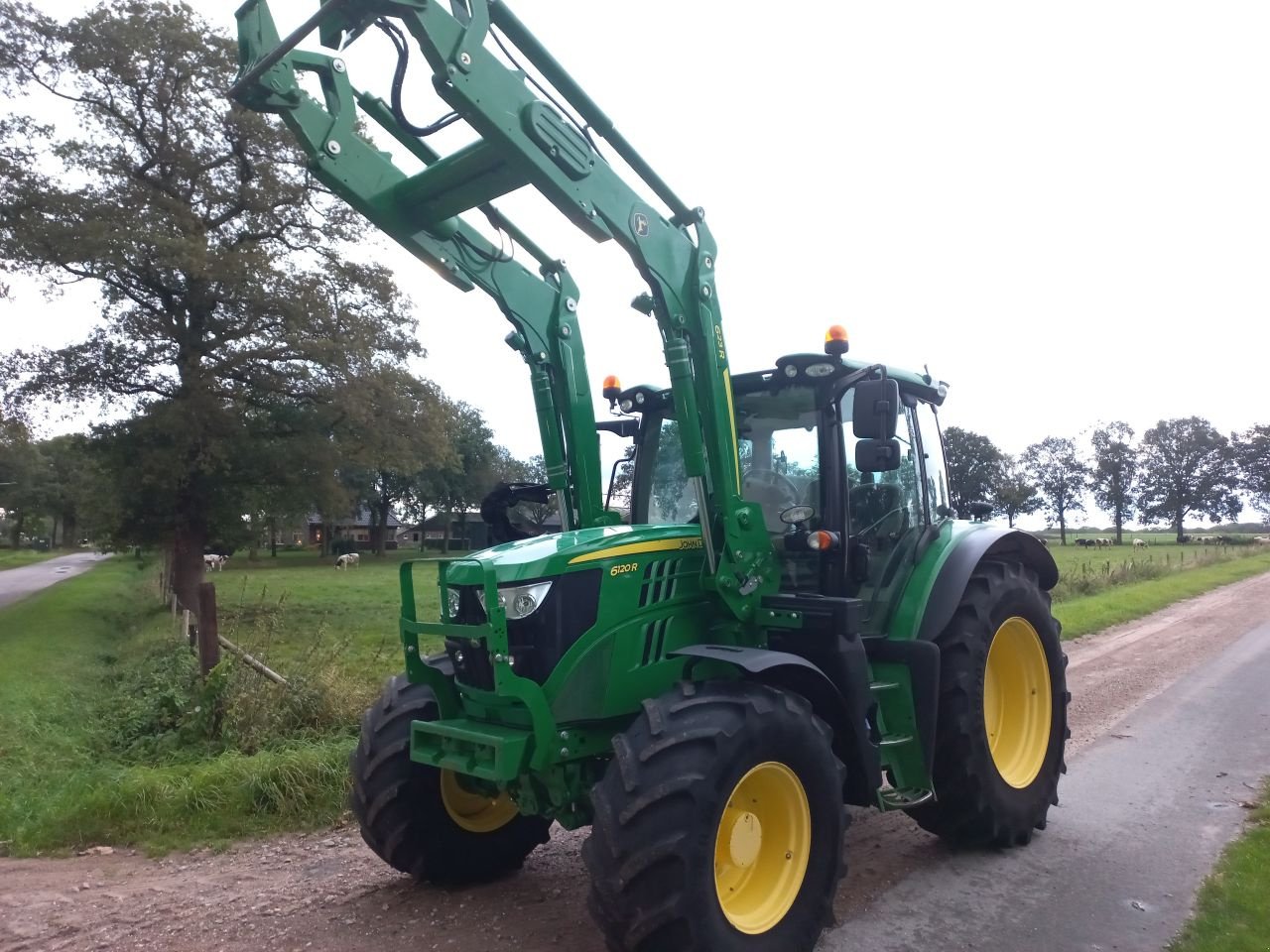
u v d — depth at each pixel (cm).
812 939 349
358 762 422
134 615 2133
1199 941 358
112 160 2036
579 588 369
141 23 1978
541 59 360
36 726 838
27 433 2225
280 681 755
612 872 311
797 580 453
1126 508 9056
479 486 6538
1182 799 549
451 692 398
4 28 1894
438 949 368
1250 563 3095
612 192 378
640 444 534
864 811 544
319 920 399
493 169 375
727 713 334
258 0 355
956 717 456
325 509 2283
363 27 334
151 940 383
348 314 2172
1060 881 432
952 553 491
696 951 309
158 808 539
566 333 484
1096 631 1355
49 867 478
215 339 2092
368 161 394
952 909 402
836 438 450
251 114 1980
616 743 333
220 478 2136
